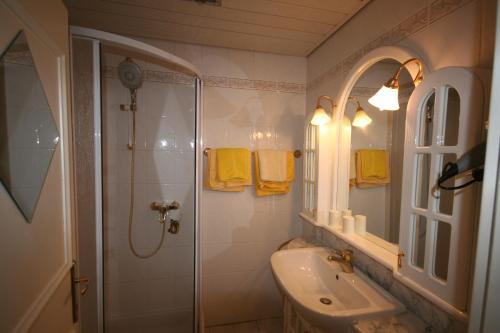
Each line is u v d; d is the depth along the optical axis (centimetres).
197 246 168
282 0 124
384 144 119
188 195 180
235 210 188
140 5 129
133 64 155
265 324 193
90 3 127
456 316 70
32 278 60
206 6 129
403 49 98
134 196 173
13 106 55
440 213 77
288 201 197
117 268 174
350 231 135
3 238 50
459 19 77
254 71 185
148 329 178
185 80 172
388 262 102
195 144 166
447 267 75
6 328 50
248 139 186
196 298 170
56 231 74
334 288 122
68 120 81
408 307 93
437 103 77
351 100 141
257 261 194
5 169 52
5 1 51
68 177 81
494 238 44
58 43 75
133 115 168
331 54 158
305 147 182
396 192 112
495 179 44
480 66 71
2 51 51
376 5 117
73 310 85
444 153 75
